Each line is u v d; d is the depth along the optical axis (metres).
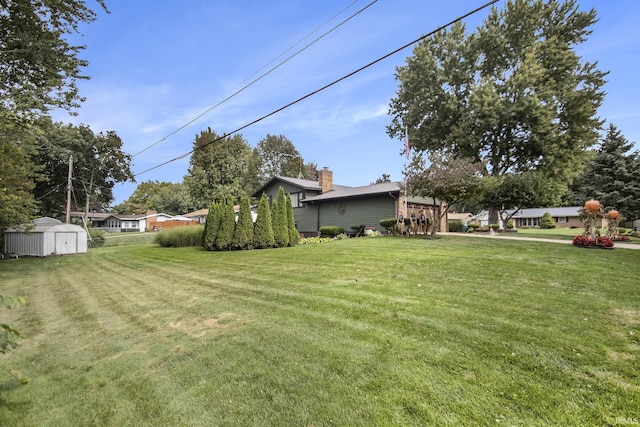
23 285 8.36
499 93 19.38
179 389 2.66
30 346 3.87
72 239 17.78
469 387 2.38
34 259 15.29
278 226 13.77
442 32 21.00
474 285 5.11
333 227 18.77
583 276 5.46
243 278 6.97
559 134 18.47
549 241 10.84
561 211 40.22
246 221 13.32
